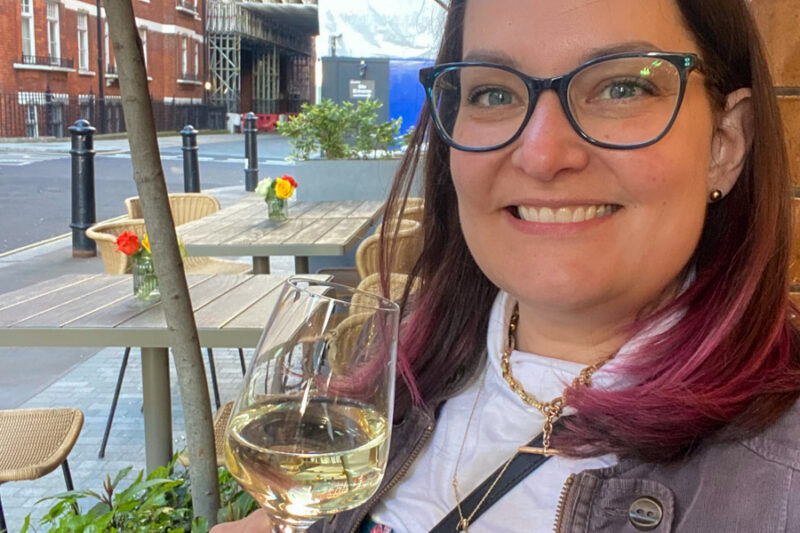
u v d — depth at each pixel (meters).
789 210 0.91
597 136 0.83
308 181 6.20
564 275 0.88
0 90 21.92
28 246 7.87
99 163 15.67
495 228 0.94
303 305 0.80
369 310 0.80
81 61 25.78
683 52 0.86
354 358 0.78
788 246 0.91
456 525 0.99
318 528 1.15
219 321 2.75
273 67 40.12
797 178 1.47
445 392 1.13
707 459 0.85
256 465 0.74
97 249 7.70
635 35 0.84
